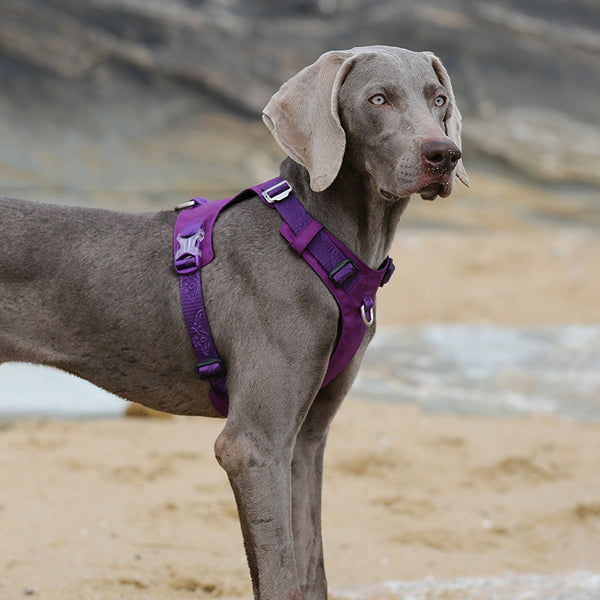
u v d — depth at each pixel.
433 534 8.02
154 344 5.29
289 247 5.20
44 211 5.41
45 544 7.30
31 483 8.59
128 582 6.72
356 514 8.43
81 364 5.36
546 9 48.31
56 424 10.43
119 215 5.50
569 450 10.20
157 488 8.70
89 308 5.27
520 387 12.60
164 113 39.25
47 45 39.12
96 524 7.78
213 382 5.29
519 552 7.83
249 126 39.72
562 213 32.97
